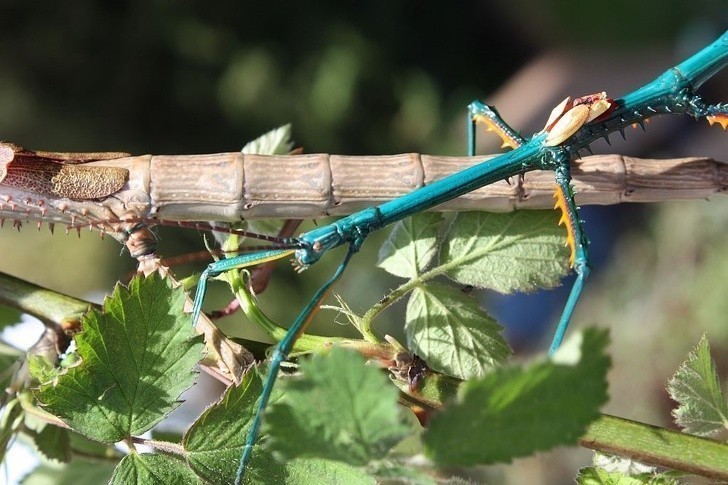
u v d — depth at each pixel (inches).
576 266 13.9
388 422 12.3
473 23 42.2
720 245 28.8
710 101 29.6
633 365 29.4
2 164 14.4
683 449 13.2
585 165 14.8
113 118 41.0
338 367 12.3
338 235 13.9
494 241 14.1
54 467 14.2
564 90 35.6
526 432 12.2
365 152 40.7
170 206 14.6
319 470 13.0
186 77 40.9
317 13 41.1
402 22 41.9
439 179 14.7
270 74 40.2
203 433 13.1
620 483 13.1
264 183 14.6
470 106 14.8
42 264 38.5
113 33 40.7
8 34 39.9
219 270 13.5
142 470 13.0
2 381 13.5
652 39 29.0
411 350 13.8
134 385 13.1
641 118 14.5
